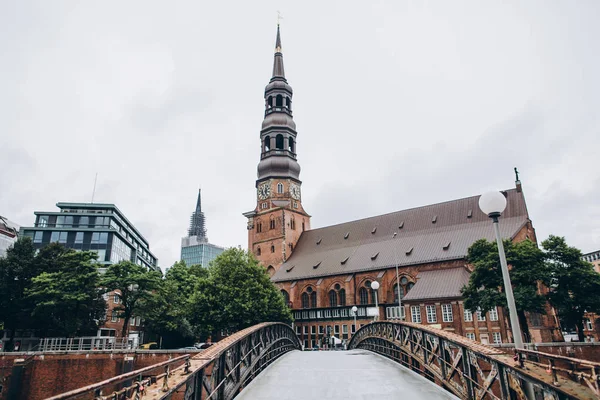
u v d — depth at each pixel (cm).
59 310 5712
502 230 6681
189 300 6034
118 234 9600
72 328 5728
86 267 6000
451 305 5925
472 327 5716
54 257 6569
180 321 6869
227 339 1347
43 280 5625
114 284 6134
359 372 1809
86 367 5016
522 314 4716
